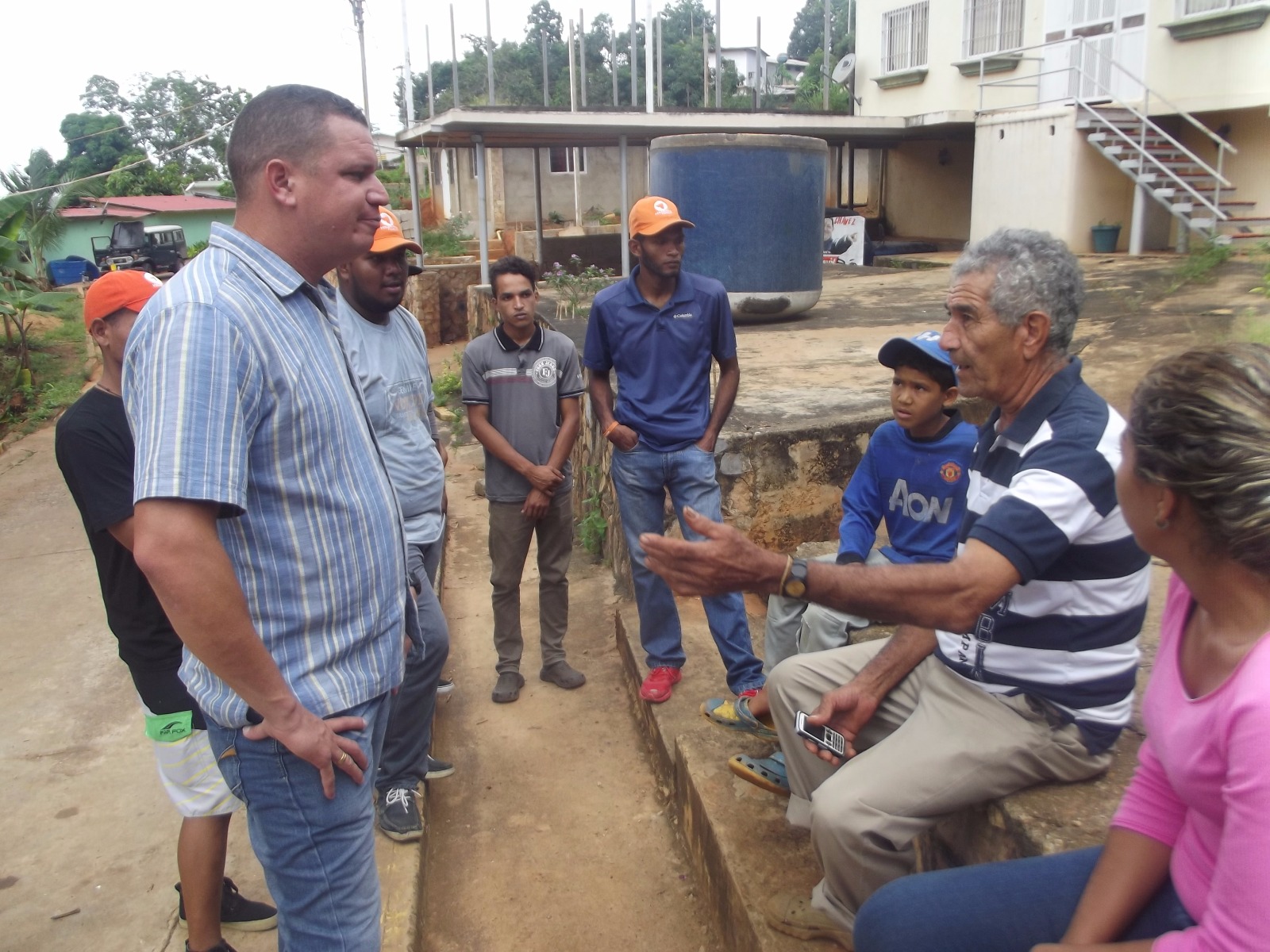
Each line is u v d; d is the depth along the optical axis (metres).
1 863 3.21
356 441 1.84
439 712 4.04
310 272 1.80
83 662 4.91
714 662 3.84
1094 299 7.56
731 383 3.60
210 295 1.60
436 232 21.03
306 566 1.73
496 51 38.34
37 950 2.78
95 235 33.12
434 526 3.35
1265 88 11.33
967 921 1.64
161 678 2.32
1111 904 1.51
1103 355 5.57
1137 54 12.70
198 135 50.91
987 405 4.30
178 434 1.52
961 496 2.75
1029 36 14.30
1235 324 5.97
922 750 2.02
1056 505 1.80
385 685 1.89
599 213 23.95
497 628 4.07
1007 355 1.97
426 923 2.87
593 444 5.68
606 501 5.43
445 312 14.59
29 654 5.07
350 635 1.81
